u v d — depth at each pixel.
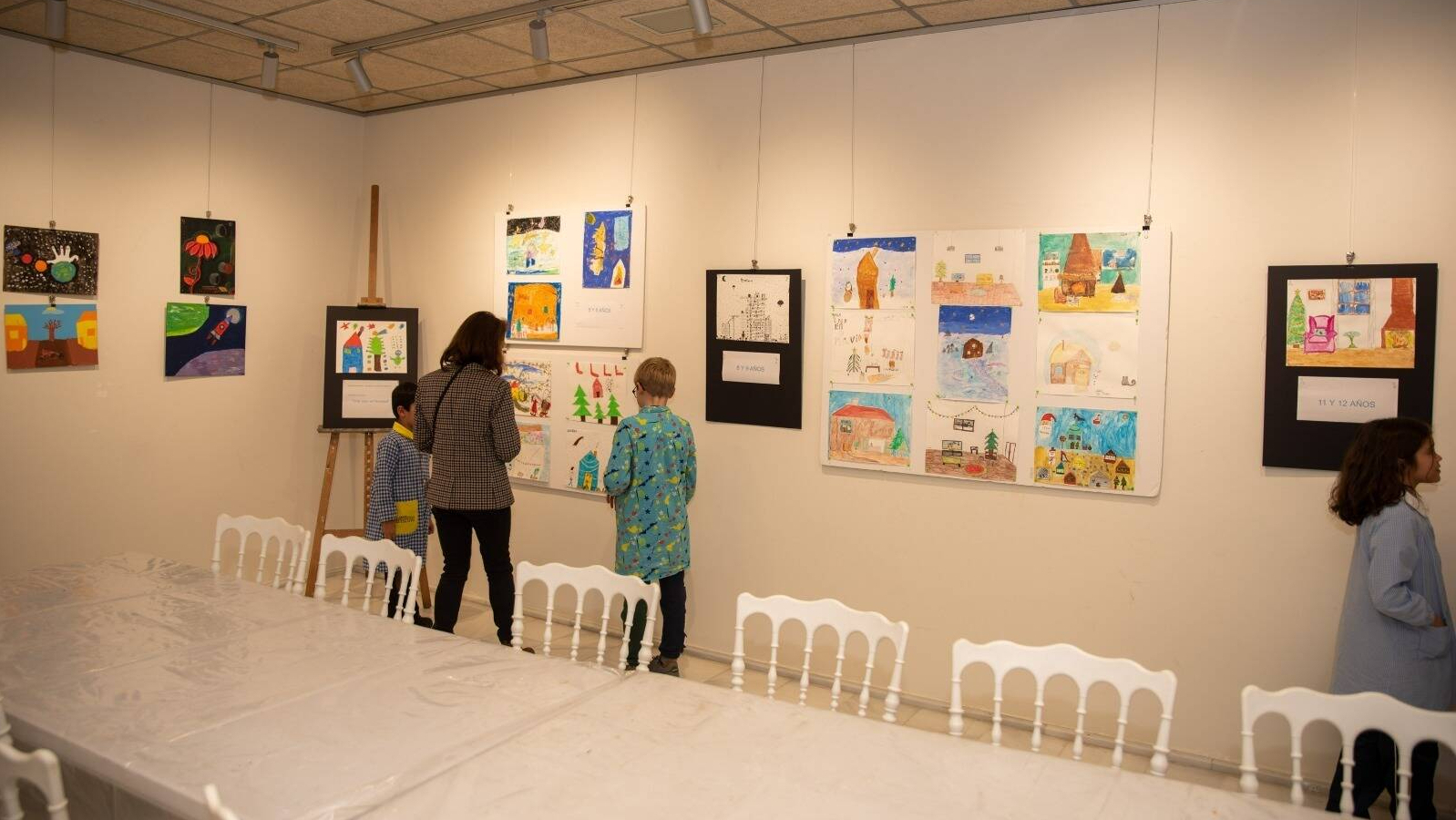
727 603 4.66
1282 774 3.41
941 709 4.07
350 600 5.50
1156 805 1.84
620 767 1.93
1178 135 3.58
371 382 5.65
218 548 3.64
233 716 2.14
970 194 3.99
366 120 6.05
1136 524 3.67
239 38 4.50
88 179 4.80
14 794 1.74
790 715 2.25
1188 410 3.57
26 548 4.65
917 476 4.13
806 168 4.39
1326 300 3.32
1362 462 2.75
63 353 4.75
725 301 4.59
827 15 3.93
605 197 5.05
